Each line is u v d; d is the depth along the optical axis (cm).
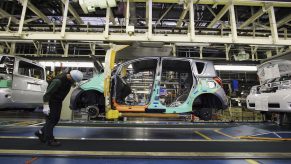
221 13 610
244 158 231
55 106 285
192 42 518
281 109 403
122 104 425
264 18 851
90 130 426
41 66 566
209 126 515
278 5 537
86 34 513
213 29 598
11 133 374
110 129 446
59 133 385
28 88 475
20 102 441
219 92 443
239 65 747
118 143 301
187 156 233
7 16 707
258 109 470
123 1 545
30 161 209
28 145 278
